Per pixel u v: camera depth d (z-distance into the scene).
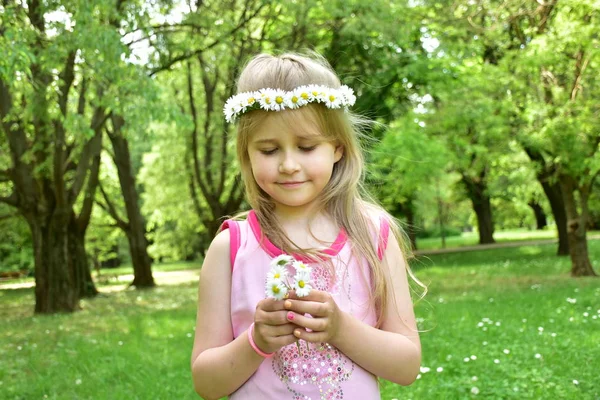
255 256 1.53
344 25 12.38
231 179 16.52
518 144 13.39
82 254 15.52
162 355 6.26
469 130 14.23
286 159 1.44
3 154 14.06
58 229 12.41
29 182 12.34
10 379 5.64
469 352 5.43
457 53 13.17
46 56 8.20
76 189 12.44
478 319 7.39
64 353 6.84
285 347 1.46
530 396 4.11
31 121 11.11
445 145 12.80
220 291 1.55
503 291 10.66
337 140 1.51
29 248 26.61
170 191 22.23
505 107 11.98
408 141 11.55
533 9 12.42
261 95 1.43
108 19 9.20
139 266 18.59
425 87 13.23
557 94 11.34
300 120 1.43
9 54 5.93
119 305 13.01
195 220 23.89
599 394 4.20
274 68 1.51
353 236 1.55
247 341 1.37
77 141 11.36
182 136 18.33
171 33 12.33
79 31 8.00
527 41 13.27
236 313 1.51
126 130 9.36
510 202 34.59
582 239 12.90
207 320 1.54
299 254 1.50
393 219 1.71
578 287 10.59
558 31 10.67
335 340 1.38
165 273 27.86
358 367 1.47
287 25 13.29
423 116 13.09
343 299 1.50
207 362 1.44
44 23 9.68
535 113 11.12
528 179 16.11
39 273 12.37
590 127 10.88
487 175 22.70
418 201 26.06
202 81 16.38
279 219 1.56
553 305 8.43
